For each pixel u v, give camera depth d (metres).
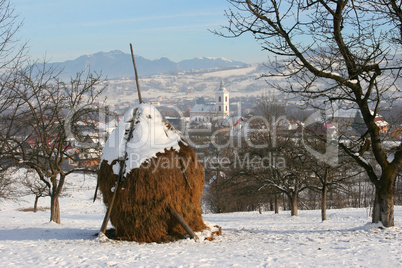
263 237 12.46
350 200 51.03
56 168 19.50
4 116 15.92
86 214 38.22
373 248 9.46
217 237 12.38
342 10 12.08
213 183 40.97
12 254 9.25
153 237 11.34
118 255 9.02
